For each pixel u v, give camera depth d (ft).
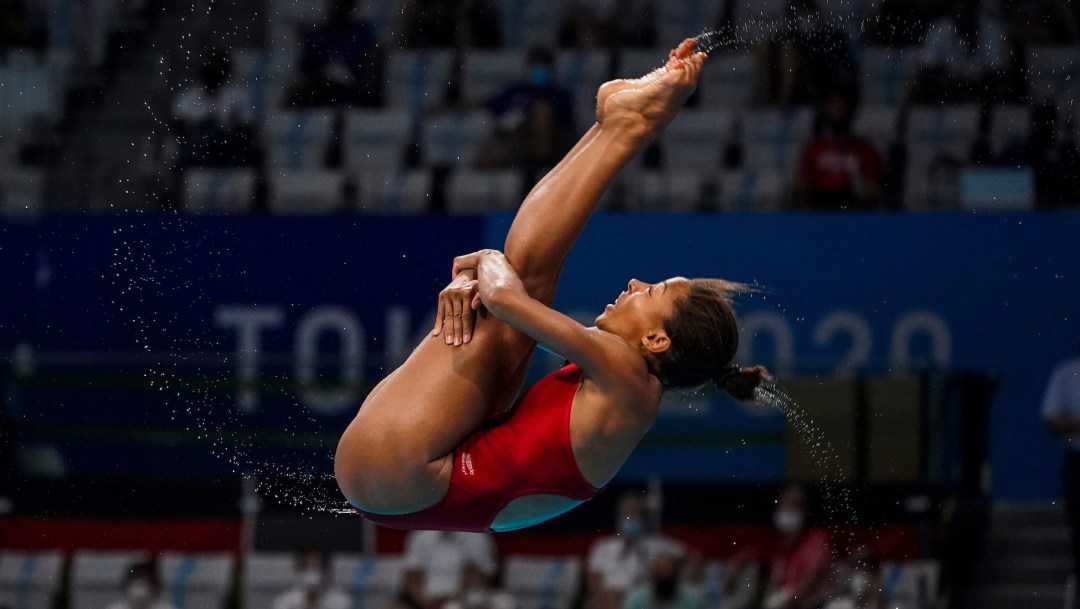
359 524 77.36
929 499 73.97
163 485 74.54
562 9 117.70
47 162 112.47
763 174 100.01
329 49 115.65
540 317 34.32
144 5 125.39
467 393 35.86
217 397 74.69
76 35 120.88
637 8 116.88
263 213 87.10
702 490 75.46
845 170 96.12
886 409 73.97
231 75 116.37
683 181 99.55
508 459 35.99
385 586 76.69
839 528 74.13
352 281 86.63
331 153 110.52
